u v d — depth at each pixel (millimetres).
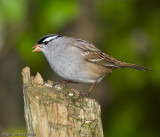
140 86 12398
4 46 12773
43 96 7645
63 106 7402
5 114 13984
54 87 8016
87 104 7695
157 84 12289
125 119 12523
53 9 11484
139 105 12648
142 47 12734
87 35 13266
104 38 13141
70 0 11617
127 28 12906
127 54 12672
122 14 12875
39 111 7488
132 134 12398
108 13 12891
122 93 12680
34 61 12625
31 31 12195
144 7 12875
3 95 14086
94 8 13117
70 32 13406
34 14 11773
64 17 11461
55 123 7418
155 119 12641
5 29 12117
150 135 12477
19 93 14289
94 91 13719
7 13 11031
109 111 13266
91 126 7465
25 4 11164
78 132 7402
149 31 12805
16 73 14227
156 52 12562
